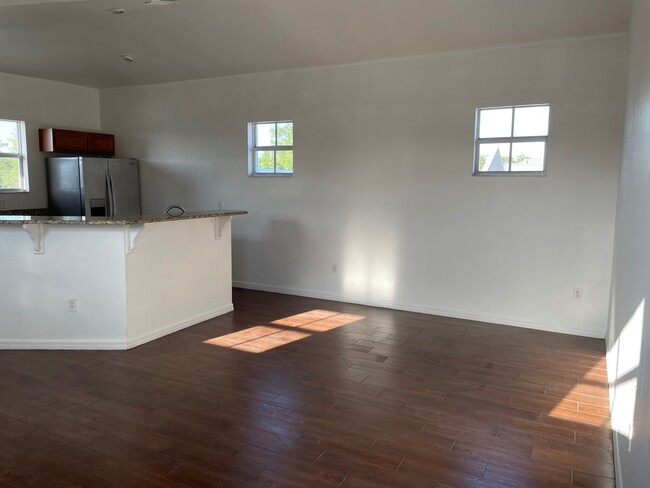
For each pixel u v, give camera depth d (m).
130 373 3.55
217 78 6.24
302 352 4.03
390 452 2.56
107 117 7.12
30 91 6.29
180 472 2.37
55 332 4.04
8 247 3.97
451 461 2.48
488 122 4.86
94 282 3.98
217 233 4.98
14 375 3.50
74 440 2.64
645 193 1.92
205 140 6.43
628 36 4.02
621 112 4.22
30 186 6.37
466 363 3.82
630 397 2.09
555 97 4.46
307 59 5.35
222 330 4.59
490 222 4.86
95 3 4.00
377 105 5.30
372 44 4.80
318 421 2.88
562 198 4.52
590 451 2.58
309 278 5.97
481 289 4.96
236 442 2.64
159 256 4.31
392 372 3.62
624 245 2.80
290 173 6.03
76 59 5.58
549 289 4.66
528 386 3.40
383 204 5.39
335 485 2.27
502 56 4.64
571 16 3.94
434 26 4.32
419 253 5.25
